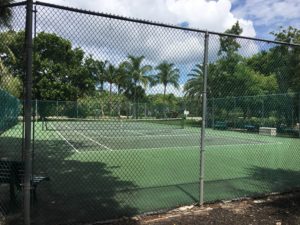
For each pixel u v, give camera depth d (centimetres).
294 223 478
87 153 1265
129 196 629
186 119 2564
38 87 2650
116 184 739
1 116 1590
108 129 2142
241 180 775
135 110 2309
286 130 1848
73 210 541
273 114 1941
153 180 791
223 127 2258
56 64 921
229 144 1648
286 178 807
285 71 860
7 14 448
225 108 2262
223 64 912
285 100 1680
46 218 499
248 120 2173
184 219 493
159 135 2136
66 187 702
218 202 581
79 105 2253
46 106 2322
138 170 920
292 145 1596
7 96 1598
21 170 537
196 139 1895
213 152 1351
